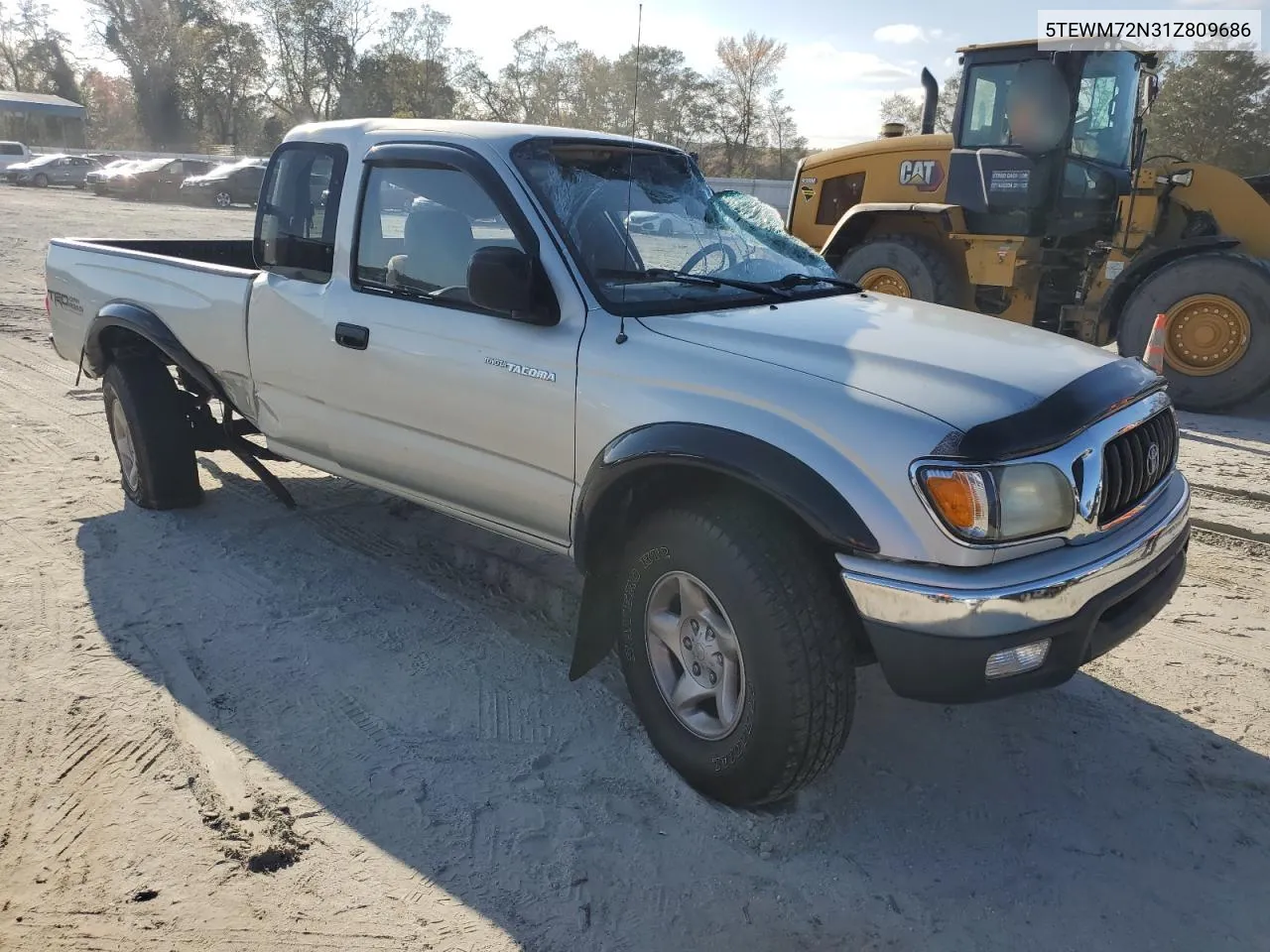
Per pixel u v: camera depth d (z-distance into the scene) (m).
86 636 3.84
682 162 4.03
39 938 2.38
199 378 4.70
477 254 3.12
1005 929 2.49
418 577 4.48
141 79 66.69
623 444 2.91
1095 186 8.61
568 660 3.78
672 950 2.41
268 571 4.48
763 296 3.50
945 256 9.00
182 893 2.53
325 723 3.31
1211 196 8.55
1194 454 6.86
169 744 3.15
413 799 2.92
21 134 58.78
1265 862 2.76
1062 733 3.37
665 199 3.75
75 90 79.88
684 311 3.25
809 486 2.53
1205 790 3.06
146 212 27.94
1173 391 8.23
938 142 9.29
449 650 3.83
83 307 5.26
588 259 3.25
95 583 4.30
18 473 5.73
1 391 7.62
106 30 65.56
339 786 2.98
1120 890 2.64
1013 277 8.67
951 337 3.11
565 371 3.14
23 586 4.25
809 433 2.59
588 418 3.08
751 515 2.70
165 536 4.86
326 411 4.08
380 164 3.78
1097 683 3.69
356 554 4.71
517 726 3.32
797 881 2.65
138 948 2.36
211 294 4.51
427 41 61.09
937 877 2.68
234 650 3.78
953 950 2.42
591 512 3.06
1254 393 7.92
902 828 2.87
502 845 2.75
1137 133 8.95
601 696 3.52
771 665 2.61
